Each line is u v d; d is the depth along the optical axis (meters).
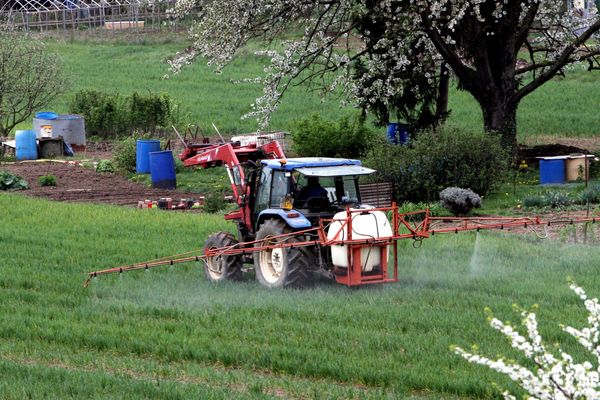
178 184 110.56
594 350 27.11
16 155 134.50
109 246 68.44
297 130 115.12
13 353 42.34
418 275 55.53
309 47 108.00
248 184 56.06
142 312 49.16
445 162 87.38
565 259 59.53
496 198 87.94
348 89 112.12
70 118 142.75
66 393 35.72
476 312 45.91
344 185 54.31
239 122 167.25
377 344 40.78
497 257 60.88
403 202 87.12
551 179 96.19
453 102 180.50
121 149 122.81
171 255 64.38
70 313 49.12
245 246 56.25
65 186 110.88
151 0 116.50
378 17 100.19
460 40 103.62
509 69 103.88
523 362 37.31
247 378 37.06
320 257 51.25
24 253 66.31
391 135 116.81
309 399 34.72
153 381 37.50
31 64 147.38
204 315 47.25
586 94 182.50
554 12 113.88
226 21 100.38
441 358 38.31
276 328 44.25
